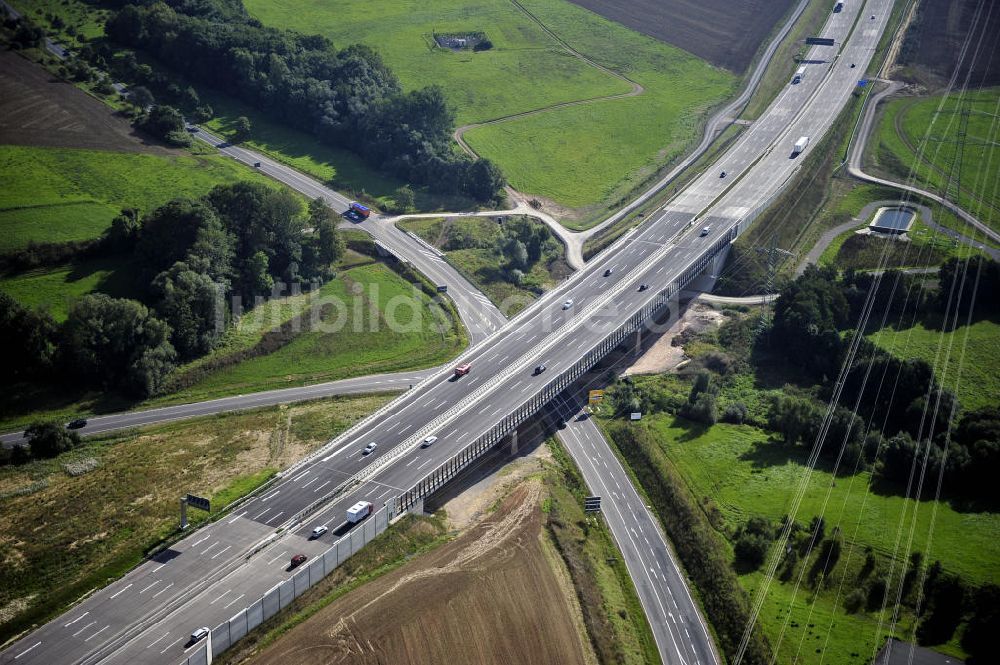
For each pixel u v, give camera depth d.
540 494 191.38
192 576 160.00
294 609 155.38
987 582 165.75
